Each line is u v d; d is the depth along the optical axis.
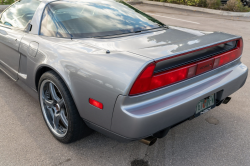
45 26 2.29
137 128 1.48
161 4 15.34
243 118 2.60
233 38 2.00
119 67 1.52
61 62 1.82
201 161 1.92
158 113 1.52
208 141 2.18
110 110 1.54
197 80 1.80
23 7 2.75
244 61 4.72
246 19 11.22
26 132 2.24
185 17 11.16
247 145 2.14
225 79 1.98
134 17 2.44
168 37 2.03
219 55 1.92
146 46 1.77
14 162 1.86
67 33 2.09
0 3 9.98
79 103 1.73
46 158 1.91
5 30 2.79
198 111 1.87
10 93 3.03
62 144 2.09
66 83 1.76
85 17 2.24
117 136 1.60
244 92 3.27
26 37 2.37
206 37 1.98
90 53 1.74
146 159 1.93
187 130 2.35
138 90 1.47
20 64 2.55
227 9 13.16
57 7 2.34
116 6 2.58
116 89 1.48
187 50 1.60
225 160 1.94
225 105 2.88
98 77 1.57
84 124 1.90
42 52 2.04
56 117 2.09
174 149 2.06
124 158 1.94
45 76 1.98
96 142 2.13
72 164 1.86
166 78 1.57
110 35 2.04
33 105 2.76
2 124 2.36
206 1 13.63
